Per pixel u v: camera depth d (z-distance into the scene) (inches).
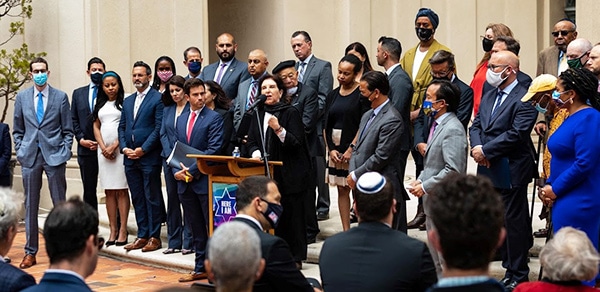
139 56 528.1
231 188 328.2
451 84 291.7
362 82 321.4
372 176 192.4
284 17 547.2
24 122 415.8
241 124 348.8
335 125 364.8
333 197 488.7
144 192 408.8
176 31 538.0
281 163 320.2
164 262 385.4
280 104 339.3
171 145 382.0
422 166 378.3
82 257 159.2
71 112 428.5
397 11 561.3
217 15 590.2
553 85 281.1
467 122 346.6
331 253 187.2
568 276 169.0
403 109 356.5
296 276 207.3
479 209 128.6
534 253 335.0
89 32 516.4
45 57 538.0
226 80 414.6
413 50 398.9
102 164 418.0
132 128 405.4
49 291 154.9
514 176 295.1
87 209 161.3
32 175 408.5
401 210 321.7
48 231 158.4
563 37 362.6
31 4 541.0
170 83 378.3
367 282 180.7
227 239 144.6
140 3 527.8
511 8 530.9
